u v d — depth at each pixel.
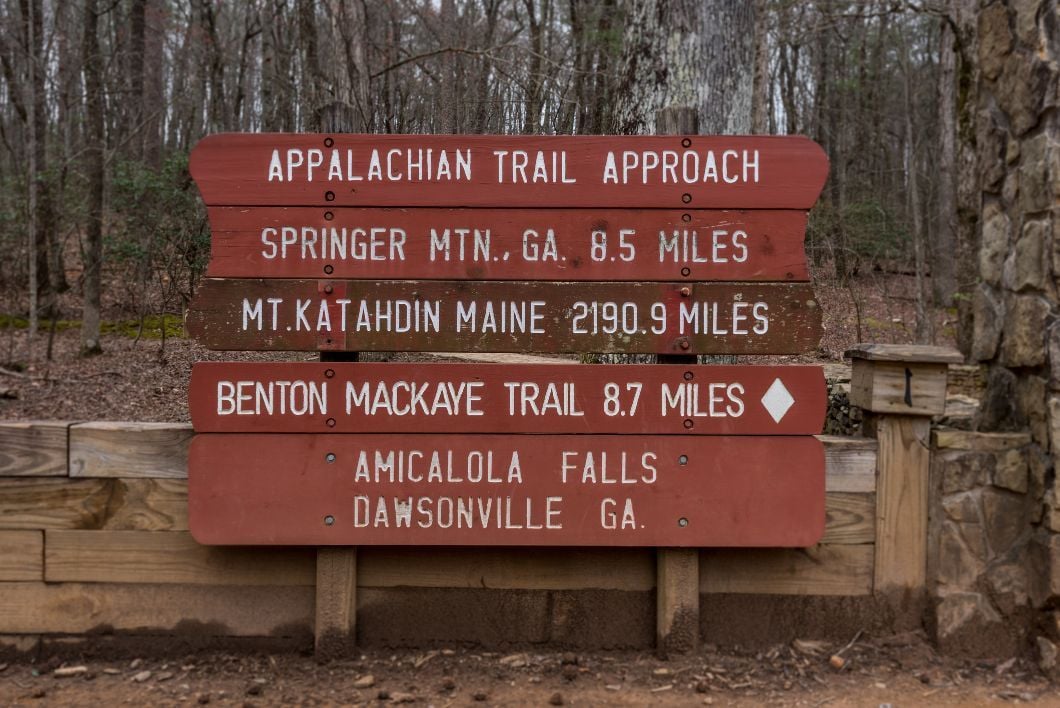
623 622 3.51
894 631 3.50
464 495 3.36
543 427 3.37
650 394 3.37
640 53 5.86
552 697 3.15
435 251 3.42
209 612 3.48
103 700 3.14
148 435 3.46
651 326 3.41
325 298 3.40
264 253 3.40
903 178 22.55
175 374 9.85
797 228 3.41
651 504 3.37
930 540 3.48
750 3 5.73
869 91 23.55
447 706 3.09
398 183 3.42
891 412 3.46
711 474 3.37
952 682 3.27
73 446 3.46
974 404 5.43
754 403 3.37
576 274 3.42
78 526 3.46
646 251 3.42
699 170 3.42
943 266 15.76
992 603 3.43
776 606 3.51
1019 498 3.44
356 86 9.40
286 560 3.48
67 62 15.88
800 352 3.40
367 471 3.35
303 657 3.45
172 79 24.86
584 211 3.43
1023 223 3.46
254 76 24.02
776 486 3.36
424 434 3.36
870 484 3.49
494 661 3.42
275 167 3.40
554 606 3.51
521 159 3.42
